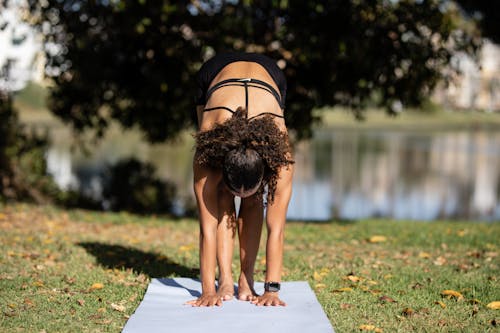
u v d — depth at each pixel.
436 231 8.53
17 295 4.89
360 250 7.10
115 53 10.04
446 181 18.28
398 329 4.20
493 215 12.65
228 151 4.09
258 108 4.46
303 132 11.09
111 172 12.12
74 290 5.10
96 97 10.98
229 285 4.83
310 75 10.04
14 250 6.52
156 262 6.31
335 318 4.42
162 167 19.95
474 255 6.78
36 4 9.61
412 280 5.60
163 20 8.94
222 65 4.87
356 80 9.77
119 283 5.35
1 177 10.75
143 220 9.27
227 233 4.86
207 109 4.56
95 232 8.03
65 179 15.90
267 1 9.53
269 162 4.14
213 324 4.18
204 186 4.48
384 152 28.23
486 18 10.95
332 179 18.61
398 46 9.41
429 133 45.88
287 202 4.51
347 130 49.97
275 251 4.59
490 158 25.58
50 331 4.10
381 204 14.09
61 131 29.53
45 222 8.45
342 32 9.04
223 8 9.57
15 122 10.91
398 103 10.86
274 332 4.04
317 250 7.08
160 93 10.32
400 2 9.18
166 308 4.55
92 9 9.27
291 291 5.04
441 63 10.14
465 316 4.54
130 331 4.04
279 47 9.78
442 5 9.89
